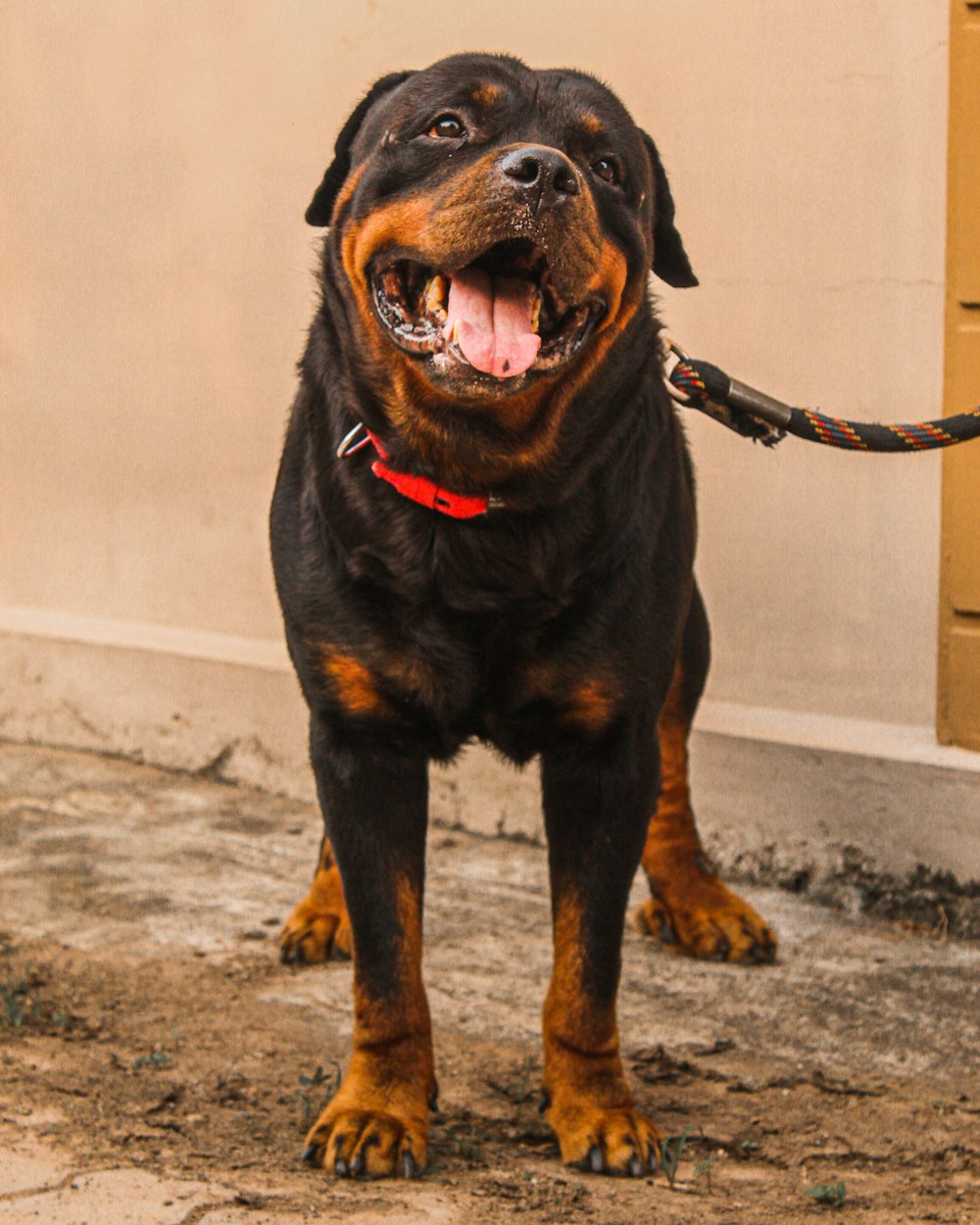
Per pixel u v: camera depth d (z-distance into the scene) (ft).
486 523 9.80
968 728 14.03
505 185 8.76
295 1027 11.90
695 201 14.98
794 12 14.24
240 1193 8.98
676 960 13.34
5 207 19.80
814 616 14.94
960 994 12.58
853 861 14.49
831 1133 10.26
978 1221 9.03
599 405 9.89
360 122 10.73
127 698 18.93
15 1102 10.27
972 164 13.35
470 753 16.56
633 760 10.22
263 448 17.94
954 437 9.96
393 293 9.68
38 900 14.57
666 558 10.51
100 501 19.54
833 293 14.39
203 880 15.19
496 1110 10.55
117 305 18.97
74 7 18.79
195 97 17.93
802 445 14.78
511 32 15.80
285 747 17.71
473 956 13.32
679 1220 8.89
